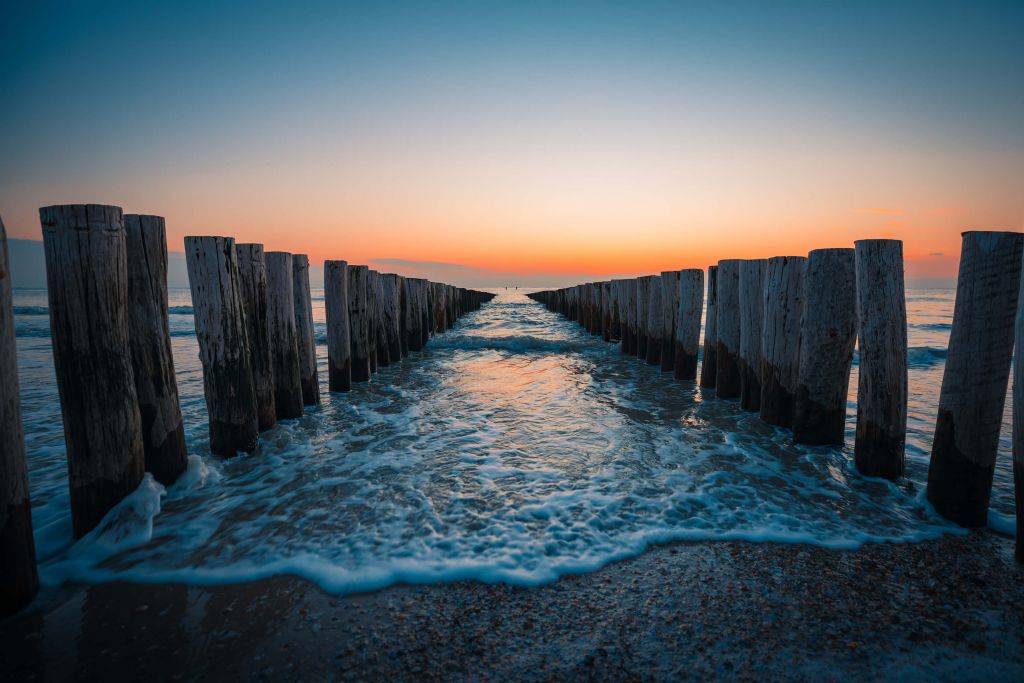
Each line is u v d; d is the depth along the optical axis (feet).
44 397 22.74
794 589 7.96
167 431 11.78
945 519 10.33
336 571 8.60
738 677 6.16
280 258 18.06
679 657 6.52
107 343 9.61
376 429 17.40
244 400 14.39
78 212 9.08
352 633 7.10
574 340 45.62
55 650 6.85
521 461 14.07
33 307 74.69
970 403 9.86
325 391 24.27
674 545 9.36
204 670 6.45
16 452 7.53
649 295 32.58
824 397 14.73
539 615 7.42
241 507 11.21
